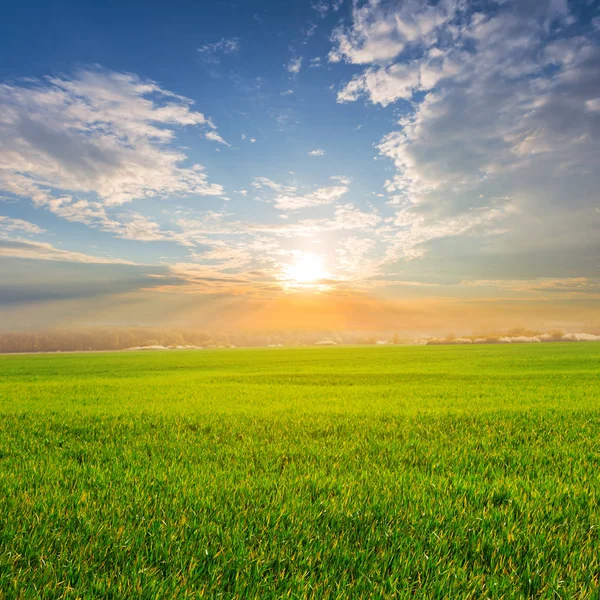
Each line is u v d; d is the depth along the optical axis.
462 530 3.72
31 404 13.24
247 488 4.87
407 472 5.64
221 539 3.55
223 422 9.67
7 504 4.30
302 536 3.60
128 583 2.86
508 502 4.52
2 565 3.07
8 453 6.86
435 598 2.82
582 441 7.55
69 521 3.85
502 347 74.12
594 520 4.01
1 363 46.94
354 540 3.61
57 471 5.61
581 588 2.86
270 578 2.96
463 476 5.50
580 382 19.30
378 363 39.91
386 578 3.01
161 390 17.70
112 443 7.56
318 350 85.12
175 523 3.83
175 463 6.12
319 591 2.81
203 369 35.47
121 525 3.79
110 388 18.69
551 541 3.55
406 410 11.32
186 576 2.98
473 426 8.99
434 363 37.81
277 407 12.16
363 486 4.98
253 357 58.03
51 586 2.85
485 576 3.04
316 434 8.41
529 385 18.20
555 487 5.00
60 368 37.38
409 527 3.82
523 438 7.95
